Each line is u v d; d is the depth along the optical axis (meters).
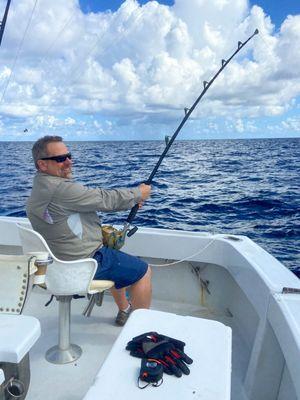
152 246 2.47
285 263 6.00
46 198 1.71
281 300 1.55
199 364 1.13
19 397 1.23
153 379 1.04
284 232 7.92
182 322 1.34
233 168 22.17
